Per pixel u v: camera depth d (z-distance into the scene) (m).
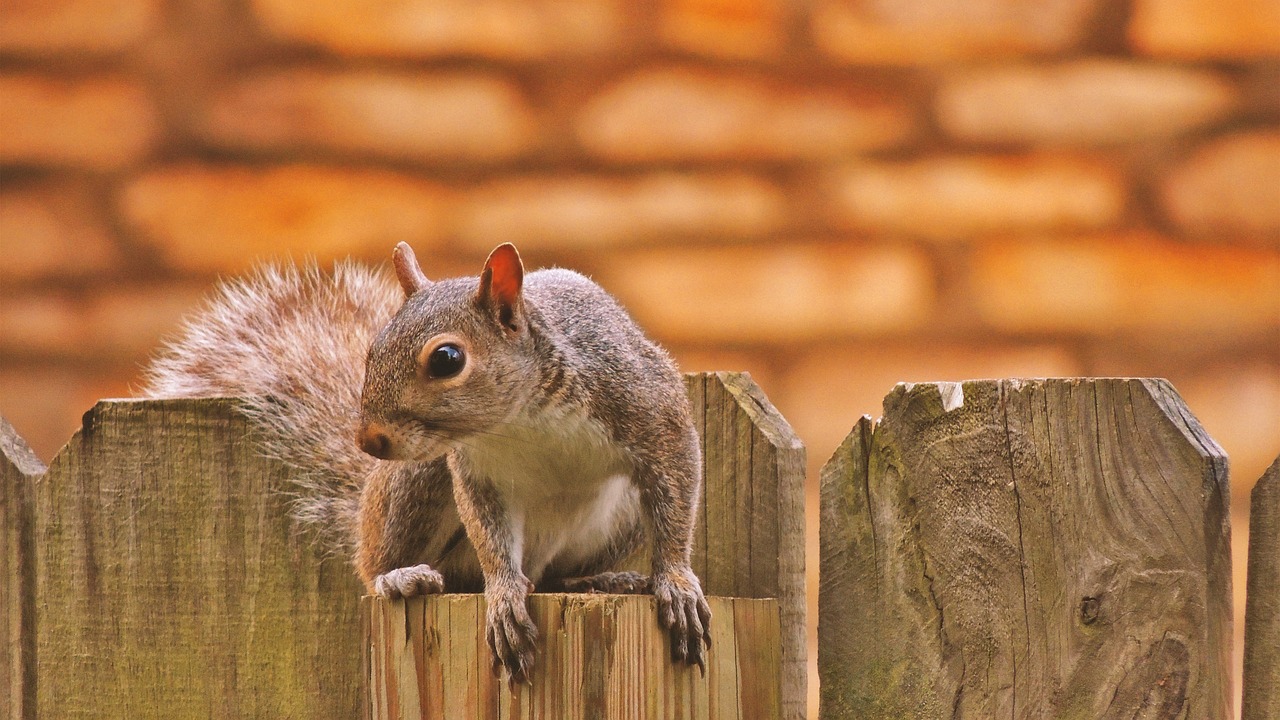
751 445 6.27
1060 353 6.90
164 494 6.29
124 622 6.29
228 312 6.44
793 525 6.26
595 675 6.22
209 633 6.29
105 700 6.29
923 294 6.91
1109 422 6.21
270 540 6.29
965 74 6.98
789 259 6.91
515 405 6.30
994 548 6.21
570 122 7.03
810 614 6.82
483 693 6.22
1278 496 6.21
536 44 7.06
